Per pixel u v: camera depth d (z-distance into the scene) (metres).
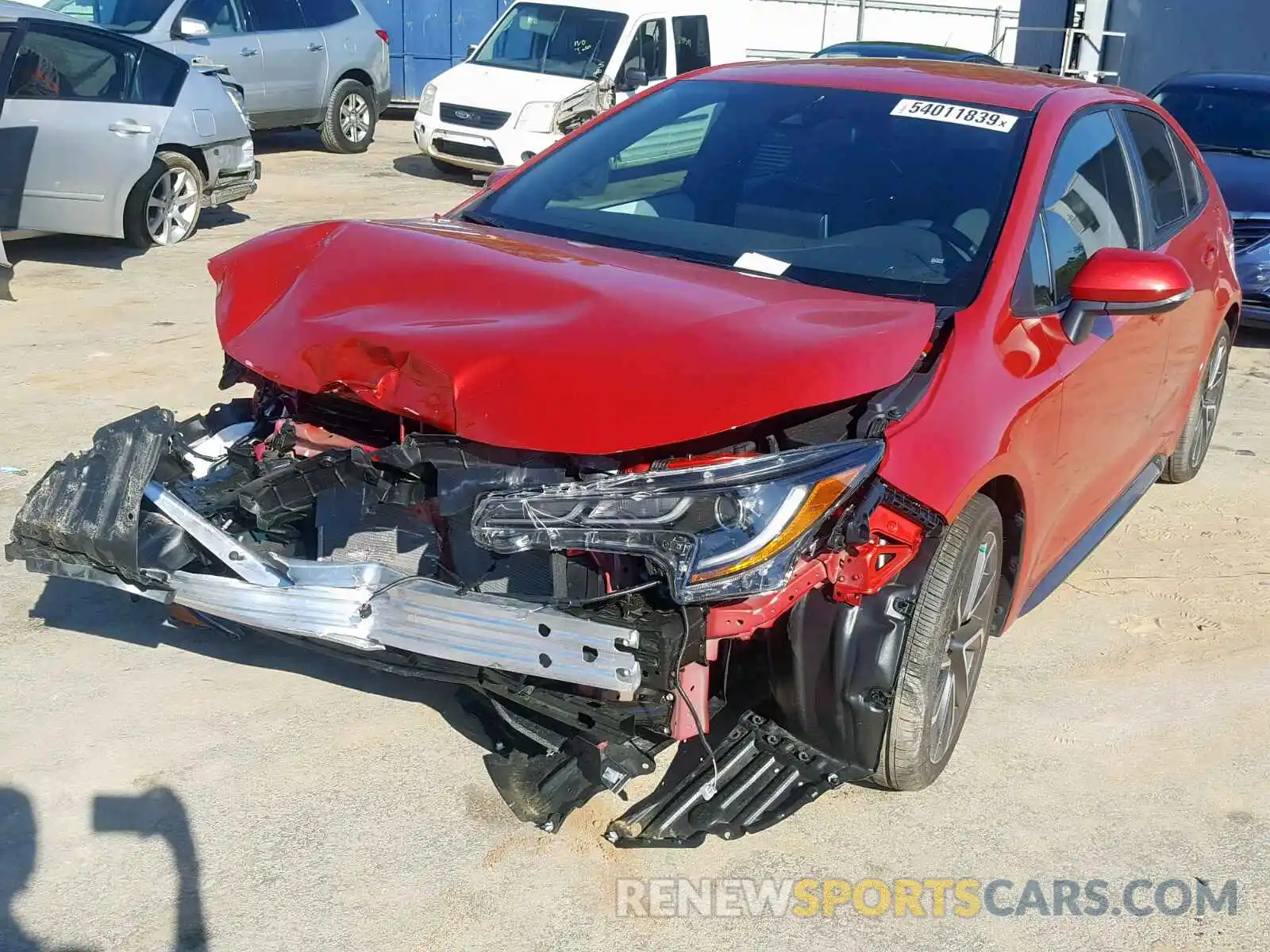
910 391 3.14
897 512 2.96
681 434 2.76
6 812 3.19
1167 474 6.07
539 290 3.20
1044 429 3.55
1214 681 4.25
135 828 3.16
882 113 4.19
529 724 3.05
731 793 3.10
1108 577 5.06
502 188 4.32
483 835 3.21
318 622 2.96
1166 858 3.31
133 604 4.28
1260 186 8.77
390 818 3.25
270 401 3.67
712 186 4.05
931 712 3.23
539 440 2.80
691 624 2.74
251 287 3.50
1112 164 4.54
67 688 3.75
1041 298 3.75
